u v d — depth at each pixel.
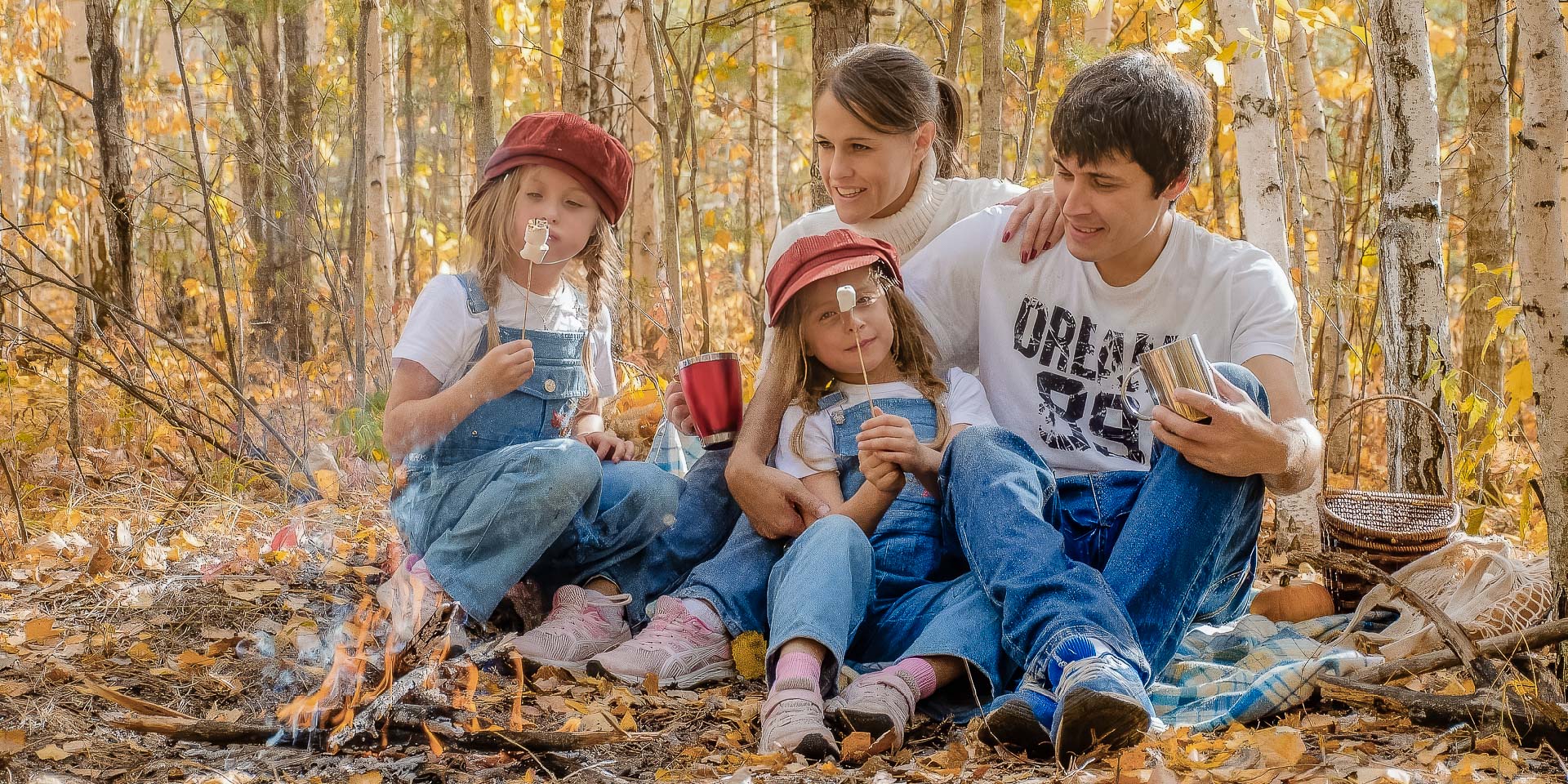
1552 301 2.33
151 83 10.56
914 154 3.24
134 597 2.95
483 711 2.33
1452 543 2.92
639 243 7.85
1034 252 2.90
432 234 9.84
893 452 2.61
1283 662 2.46
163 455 4.59
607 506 2.93
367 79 6.64
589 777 2.05
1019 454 2.53
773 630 2.34
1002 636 2.29
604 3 6.42
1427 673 2.40
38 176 13.21
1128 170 2.53
